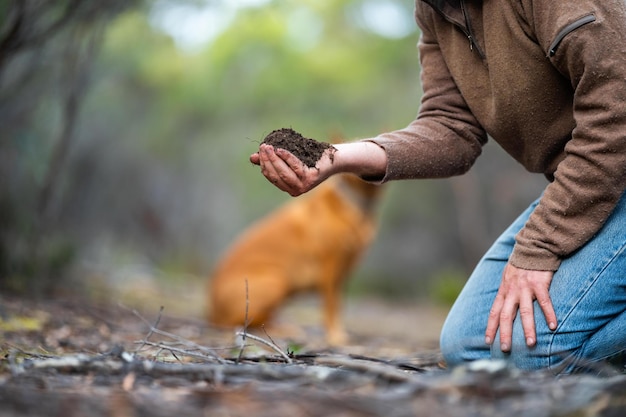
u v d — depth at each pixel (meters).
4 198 4.57
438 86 2.33
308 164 1.92
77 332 3.11
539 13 1.90
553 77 1.98
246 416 1.35
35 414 1.35
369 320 7.22
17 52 3.86
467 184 11.54
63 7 4.18
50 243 4.93
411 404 1.41
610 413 1.36
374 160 2.09
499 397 1.44
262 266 6.00
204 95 11.08
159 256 10.56
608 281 2.01
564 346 2.01
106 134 8.81
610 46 1.82
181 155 11.34
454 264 13.02
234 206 13.66
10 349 2.22
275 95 11.97
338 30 12.93
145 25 7.36
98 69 6.16
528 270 2.04
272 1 8.62
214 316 5.82
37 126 5.20
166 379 1.61
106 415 1.35
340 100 12.52
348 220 6.00
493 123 2.13
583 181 1.92
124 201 9.68
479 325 2.22
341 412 1.36
